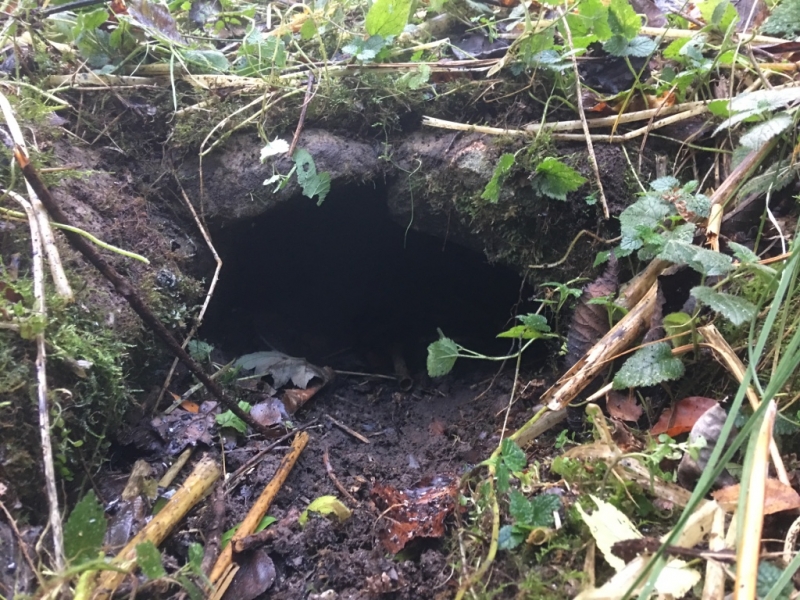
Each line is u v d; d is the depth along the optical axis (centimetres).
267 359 155
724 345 98
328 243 179
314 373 154
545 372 141
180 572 80
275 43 147
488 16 161
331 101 143
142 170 143
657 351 100
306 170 139
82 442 95
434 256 184
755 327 101
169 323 129
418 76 139
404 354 182
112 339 111
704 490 67
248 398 139
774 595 64
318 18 155
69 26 144
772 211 115
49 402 92
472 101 142
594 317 117
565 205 129
